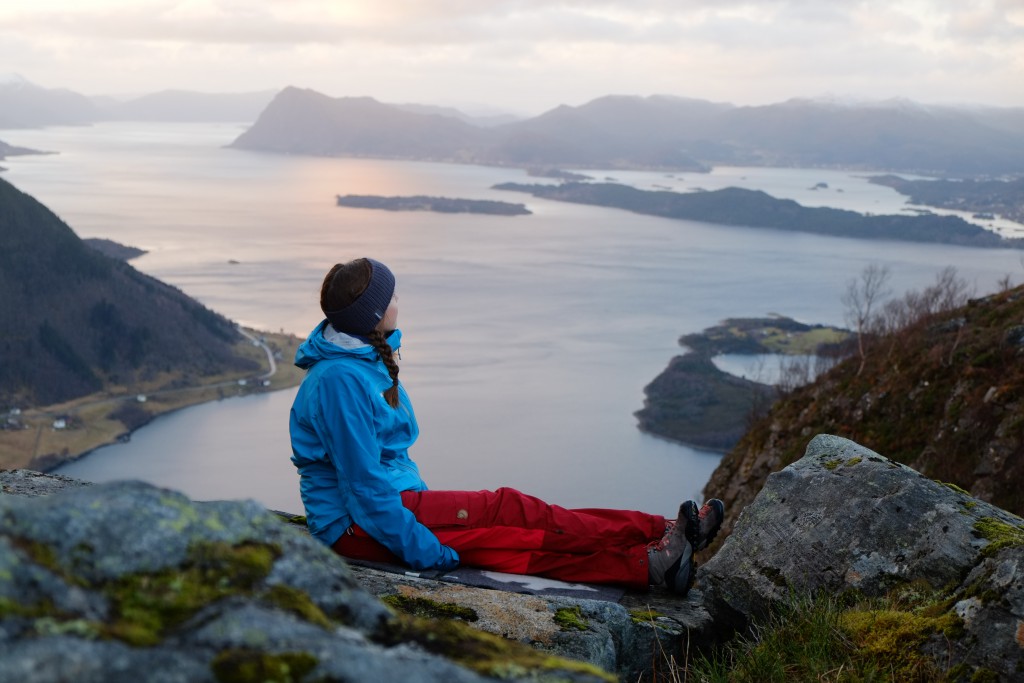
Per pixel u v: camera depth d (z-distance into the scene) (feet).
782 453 97.35
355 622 4.77
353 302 12.11
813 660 10.12
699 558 78.69
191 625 4.08
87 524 4.35
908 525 12.04
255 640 3.98
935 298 161.27
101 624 3.85
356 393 11.96
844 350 216.54
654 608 12.73
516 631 10.02
